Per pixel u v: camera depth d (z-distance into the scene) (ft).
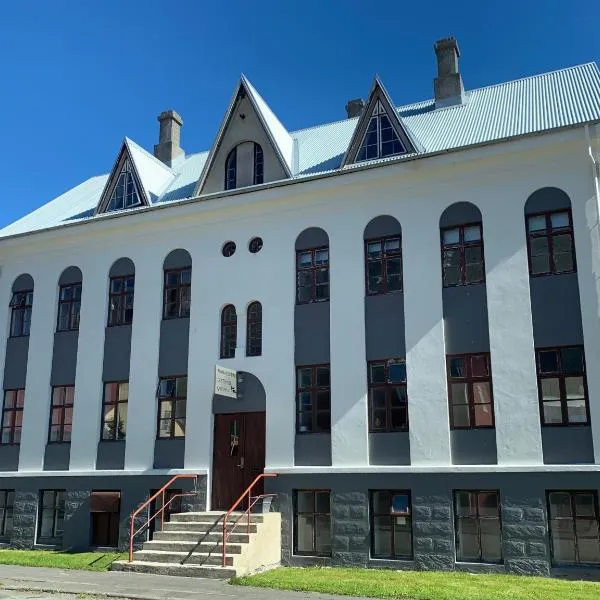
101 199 74.79
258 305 64.03
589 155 52.80
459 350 54.85
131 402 66.59
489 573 49.60
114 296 70.74
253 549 52.21
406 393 56.03
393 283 58.59
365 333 58.39
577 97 62.13
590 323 50.90
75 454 67.97
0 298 76.48
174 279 68.33
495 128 61.82
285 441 59.26
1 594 43.70
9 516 70.38
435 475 53.06
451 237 57.21
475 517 51.98
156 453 64.59
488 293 54.39
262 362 61.72
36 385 71.77
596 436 49.14
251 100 68.08
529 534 49.34
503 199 55.52
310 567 54.39
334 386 58.39
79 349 70.44
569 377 51.19
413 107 77.71
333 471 56.49
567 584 44.57
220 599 40.83
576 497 49.39
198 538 53.72
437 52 75.66
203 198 65.57
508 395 52.21
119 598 42.19
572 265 52.75
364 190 60.70
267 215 64.64
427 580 46.32
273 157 66.85
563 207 53.67
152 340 67.15
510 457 51.24
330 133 75.20
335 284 60.34
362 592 42.39
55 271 74.18
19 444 71.36
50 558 58.65
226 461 61.98
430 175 58.34
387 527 54.60
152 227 69.72
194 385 64.23
